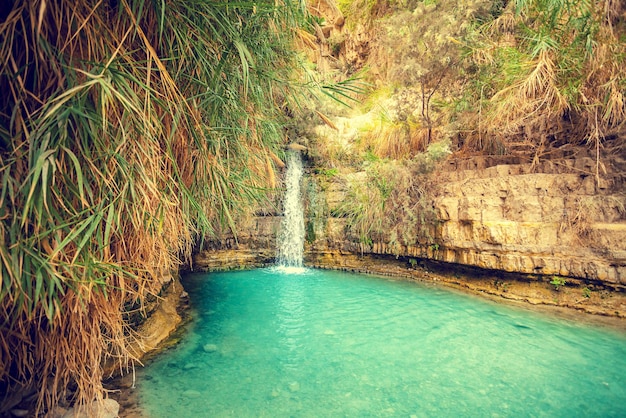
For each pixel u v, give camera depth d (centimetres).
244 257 805
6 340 162
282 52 261
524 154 622
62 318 162
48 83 132
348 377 308
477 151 702
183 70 180
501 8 598
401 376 311
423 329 427
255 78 228
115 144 150
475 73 619
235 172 252
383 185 741
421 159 684
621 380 303
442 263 647
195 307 506
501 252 537
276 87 274
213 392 273
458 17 605
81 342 169
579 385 295
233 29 180
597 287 463
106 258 164
